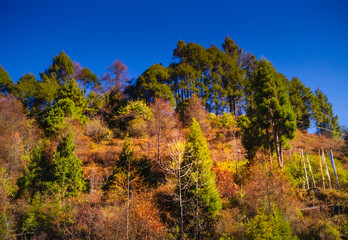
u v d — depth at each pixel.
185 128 29.36
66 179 15.62
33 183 15.75
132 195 12.95
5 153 19.02
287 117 16.55
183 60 46.91
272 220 8.59
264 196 11.89
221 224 11.42
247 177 15.45
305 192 15.12
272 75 18.20
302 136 32.56
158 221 12.05
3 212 12.30
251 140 17.48
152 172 18.30
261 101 17.84
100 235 11.06
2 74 35.38
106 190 15.45
